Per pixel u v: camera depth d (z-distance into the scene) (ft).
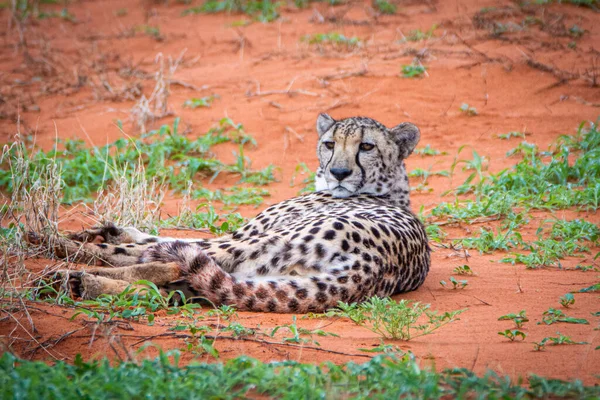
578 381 20.49
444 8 86.74
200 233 41.27
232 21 90.84
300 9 92.53
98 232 35.91
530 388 20.92
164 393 18.97
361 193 37.32
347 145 36.81
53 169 37.29
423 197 49.80
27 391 18.57
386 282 29.63
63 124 63.46
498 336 26.32
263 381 20.10
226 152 58.65
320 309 27.94
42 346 24.11
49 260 32.81
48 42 85.46
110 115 64.75
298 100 65.05
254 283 27.84
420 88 65.67
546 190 48.67
